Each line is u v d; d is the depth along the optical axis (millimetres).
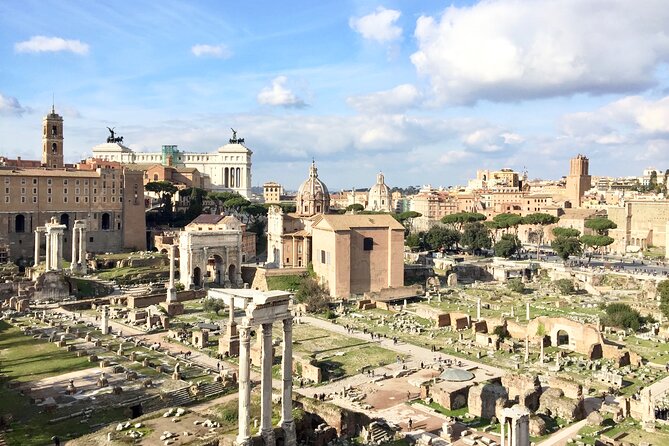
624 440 68625
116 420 70688
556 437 70438
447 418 77312
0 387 81812
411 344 114562
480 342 114750
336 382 91562
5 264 177875
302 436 64438
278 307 57719
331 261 160250
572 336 110938
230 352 103938
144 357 99625
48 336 112250
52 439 64250
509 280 187500
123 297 149750
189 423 63344
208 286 171125
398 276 167500
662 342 116625
